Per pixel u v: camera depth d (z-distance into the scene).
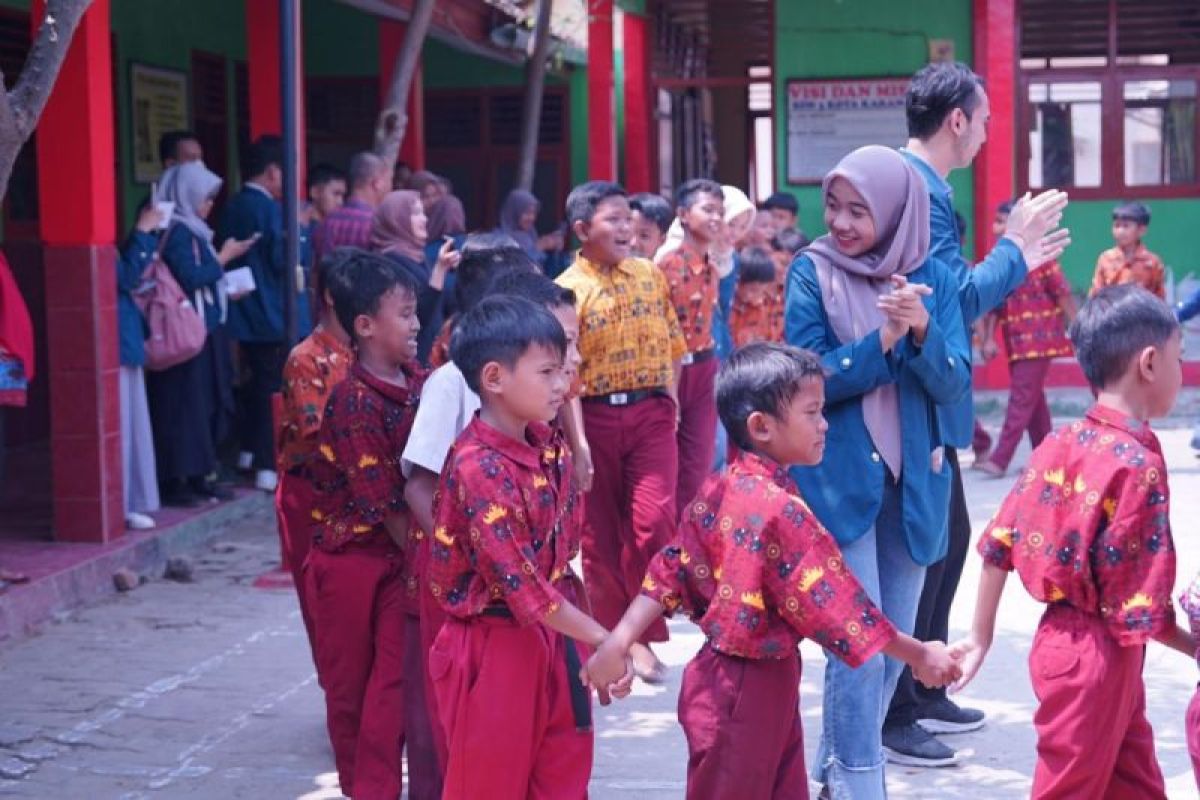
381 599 4.95
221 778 5.58
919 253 4.74
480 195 18.08
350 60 17.80
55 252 8.34
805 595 3.83
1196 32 15.24
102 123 8.38
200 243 9.35
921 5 15.34
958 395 4.70
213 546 9.27
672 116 17.59
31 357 7.02
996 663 6.88
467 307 5.16
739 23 16.06
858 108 15.53
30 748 5.89
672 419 6.62
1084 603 3.99
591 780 5.50
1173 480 11.15
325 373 5.59
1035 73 15.42
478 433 4.01
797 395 3.91
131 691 6.59
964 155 5.11
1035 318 11.29
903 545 4.78
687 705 4.02
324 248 9.93
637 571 6.62
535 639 4.04
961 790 5.36
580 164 17.94
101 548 8.38
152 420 9.54
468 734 4.01
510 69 17.91
